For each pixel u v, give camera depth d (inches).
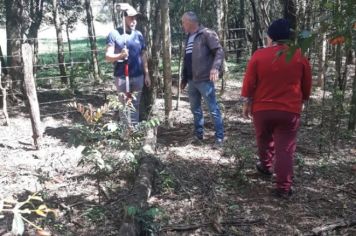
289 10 255.8
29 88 217.5
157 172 173.6
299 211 152.8
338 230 140.4
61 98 361.7
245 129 255.3
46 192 159.8
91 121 157.1
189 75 222.4
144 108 267.7
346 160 203.2
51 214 147.4
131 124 181.3
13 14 335.3
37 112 218.8
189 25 216.4
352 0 63.5
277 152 161.0
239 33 599.2
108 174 173.2
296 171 188.7
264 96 159.6
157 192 165.8
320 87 362.6
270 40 161.2
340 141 230.1
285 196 161.9
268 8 492.1
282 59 153.9
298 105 157.5
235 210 152.6
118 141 160.2
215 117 219.5
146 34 274.5
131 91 225.6
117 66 219.9
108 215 146.6
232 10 581.6
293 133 160.1
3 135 250.2
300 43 66.4
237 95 369.4
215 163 196.2
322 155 208.2
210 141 230.8
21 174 184.7
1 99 320.2
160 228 138.1
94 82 432.1
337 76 235.9
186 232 138.3
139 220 129.7
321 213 151.6
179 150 214.8
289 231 139.3
